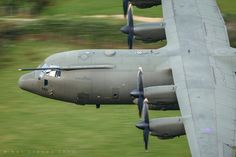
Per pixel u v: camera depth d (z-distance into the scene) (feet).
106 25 629.10
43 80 463.42
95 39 618.03
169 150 442.50
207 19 500.33
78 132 469.98
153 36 494.59
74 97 464.24
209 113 381.81
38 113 502.79
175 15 502.79
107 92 458.09
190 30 483.10
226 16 623.77
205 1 528.63
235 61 447.42
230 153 342.85
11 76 566.36
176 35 476.95
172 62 448.24
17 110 508.53
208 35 478.18
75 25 633.20
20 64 586.04
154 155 433.89
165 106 419.95
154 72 450.30
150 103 416.26
